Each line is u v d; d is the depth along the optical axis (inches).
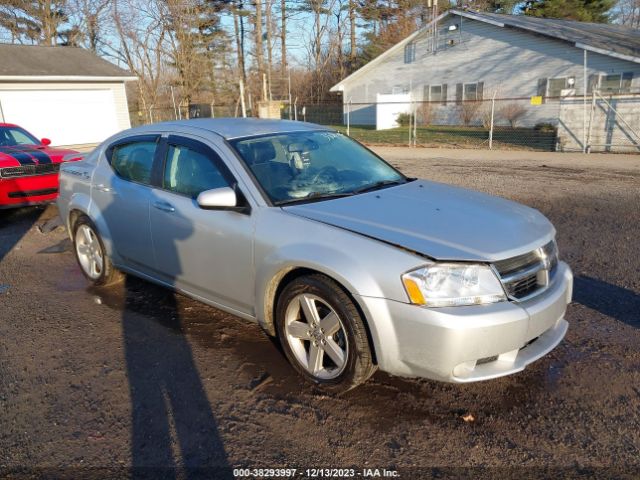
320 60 1797.5
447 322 103.3
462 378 106.9
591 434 108.5
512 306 108.5
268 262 126.6
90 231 194.5
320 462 102.1
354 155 169.0
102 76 754.8
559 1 1533.0
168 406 121.0
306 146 159.9
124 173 176.4
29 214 335.6
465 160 585.3
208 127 159.9
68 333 158.9
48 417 117.6
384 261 109.8
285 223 125.8
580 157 586.2
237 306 142.0
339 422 114.1
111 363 140.6
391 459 102.6
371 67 1233.4
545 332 124.6
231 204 132.2
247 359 141.4
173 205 151.8
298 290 123.1
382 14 1753.2
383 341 109.8
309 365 126.3
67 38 1473.9
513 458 102.3
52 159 316.5
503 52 1004.6
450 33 1077.8
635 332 151.7
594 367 133.7
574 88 914.1
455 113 1100.5
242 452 105.3
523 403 119.7
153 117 1290.6
